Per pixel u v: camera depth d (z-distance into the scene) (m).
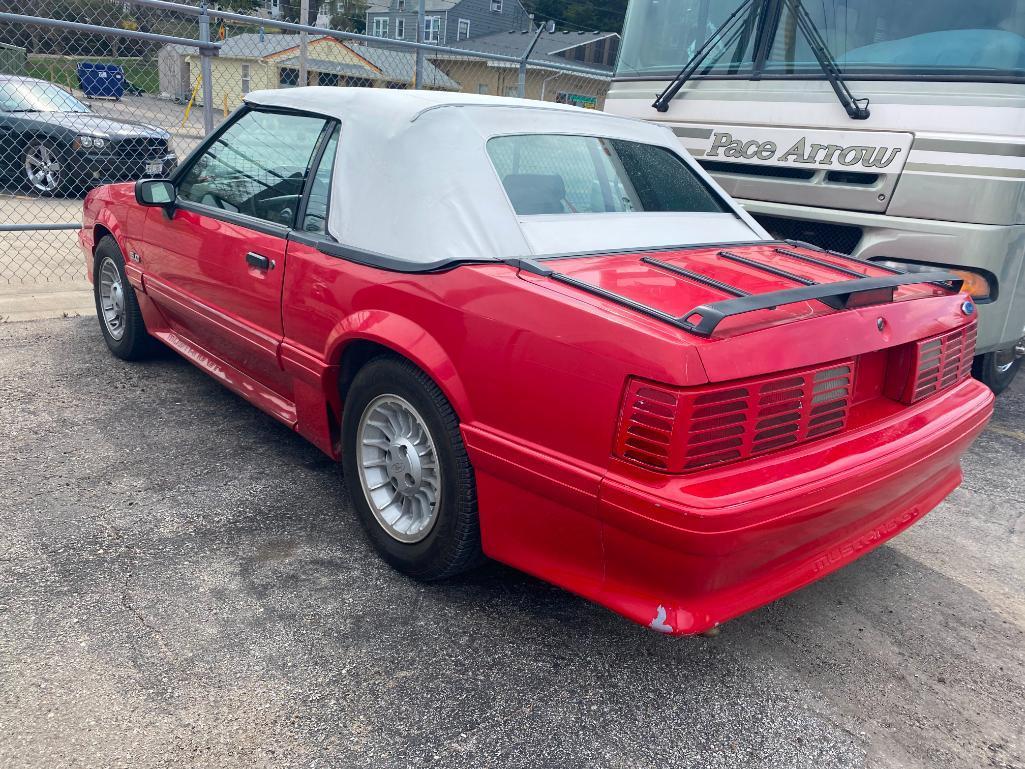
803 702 2.51
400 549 2.96
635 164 3.50
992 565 3.44
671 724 2.37
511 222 2.83
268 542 3.16
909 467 2.54
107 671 2.38
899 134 4.45
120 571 2.88
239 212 3.68
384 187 2.98
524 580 3.04
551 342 2.31
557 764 2.19
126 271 4.56
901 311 2.65
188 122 11.70
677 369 2.05
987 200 4.23
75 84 11.29
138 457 3.78
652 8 5.73
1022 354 5.34
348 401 3.06
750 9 5.09
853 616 3.00
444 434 2.67
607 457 2.20
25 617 2.59
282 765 2.10
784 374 2.23
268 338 3.41
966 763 2.31
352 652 2.56
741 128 5.11
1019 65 4.16
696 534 2.05
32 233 9.11
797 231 5.05
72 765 2.04
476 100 3.27
